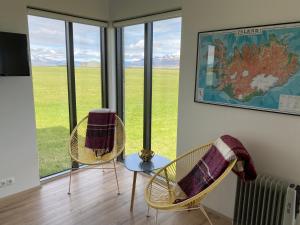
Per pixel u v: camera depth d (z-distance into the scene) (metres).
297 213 1.79
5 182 2.60
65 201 2.63
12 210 2.46
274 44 1.85
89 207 2.54
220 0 2.11
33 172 2.81
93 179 3.14
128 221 2.34
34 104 2.73
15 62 2.36
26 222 2.29
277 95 1.89
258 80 1.97
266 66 1.92
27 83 2.61
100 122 3.00
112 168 3.41
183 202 1.76
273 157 1.99
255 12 1.93
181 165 2.52
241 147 1.84
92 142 2.98
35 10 2.57
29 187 2.80
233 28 2.06
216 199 2.43
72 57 3.06
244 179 1.89
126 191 2.86
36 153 2.80
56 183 3.01
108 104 3.53
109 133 3.01
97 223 2.30
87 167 3.45
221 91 2.21
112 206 2.56
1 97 2.44
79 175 3.23
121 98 3.50
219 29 2.15
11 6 2.38
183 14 2.38
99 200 2.67
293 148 1.87
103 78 3.47
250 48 1.98
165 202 2.06
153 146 3.17
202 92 2.36
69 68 3.07
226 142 1.93
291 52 1.78
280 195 1.85
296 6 1.74
